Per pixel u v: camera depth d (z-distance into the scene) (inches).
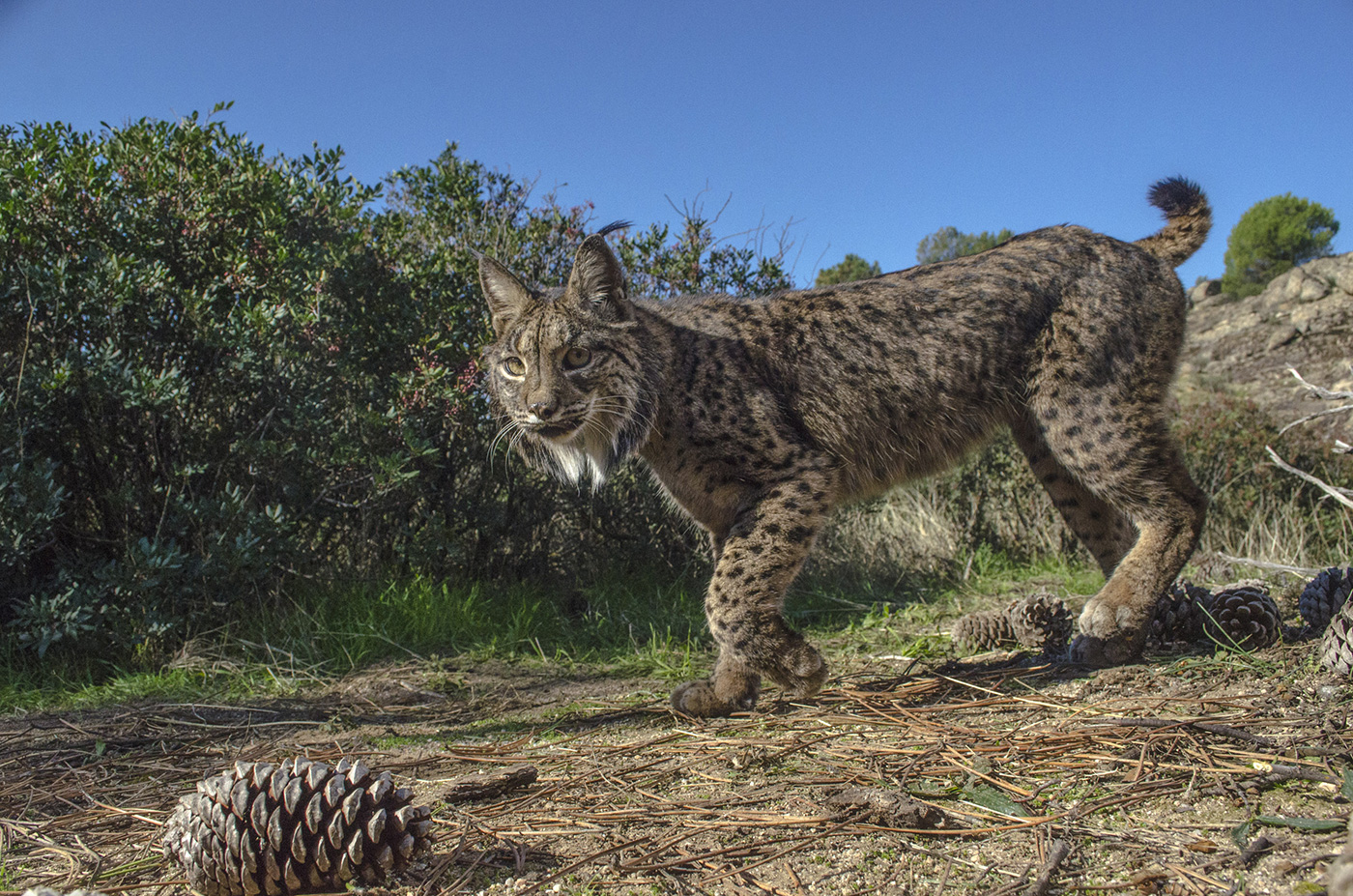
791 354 45.5
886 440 47.1
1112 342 45.4
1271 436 88.1
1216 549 78.2
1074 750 32.2
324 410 64.0
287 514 59.8
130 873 27.1
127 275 56.2
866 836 27.0
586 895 24.7
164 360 60.2
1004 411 48.3
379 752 37.9
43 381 53.2
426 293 70.1
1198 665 41.0
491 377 49.5
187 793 34.0
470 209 76.0
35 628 51.1
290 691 49.2
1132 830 26.4
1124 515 47.7
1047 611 49.8
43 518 51.6
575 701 45.4
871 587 72.2
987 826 27.2
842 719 38.2
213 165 63.6
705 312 46.8
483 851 27.3
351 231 69.7
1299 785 28.0
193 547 58.5
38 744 40.6
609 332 45.2
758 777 32.2
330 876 25.1
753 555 41.5
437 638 58.2
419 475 65.8
